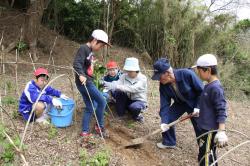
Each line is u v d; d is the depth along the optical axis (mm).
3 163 3637
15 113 4688
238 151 5098
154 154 4594
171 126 4715
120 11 11250
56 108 4543
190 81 4312
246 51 12578
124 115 5707
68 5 11172
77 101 5883
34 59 8523
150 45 11273
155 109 6363
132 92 5262
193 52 10875
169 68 4285
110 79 5641
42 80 4582
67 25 11445
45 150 4012
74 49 10172
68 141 4289
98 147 4297
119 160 4117
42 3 8703
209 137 3525
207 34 11352
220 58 12141
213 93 3664
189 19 10984
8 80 6516
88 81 4352
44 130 4445
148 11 11375
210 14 11312
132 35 11758
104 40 4316
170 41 10656
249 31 12734
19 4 11211
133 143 4559
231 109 7863
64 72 8297
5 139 3955
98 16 11328
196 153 4773
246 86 11383
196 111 4246
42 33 10188
